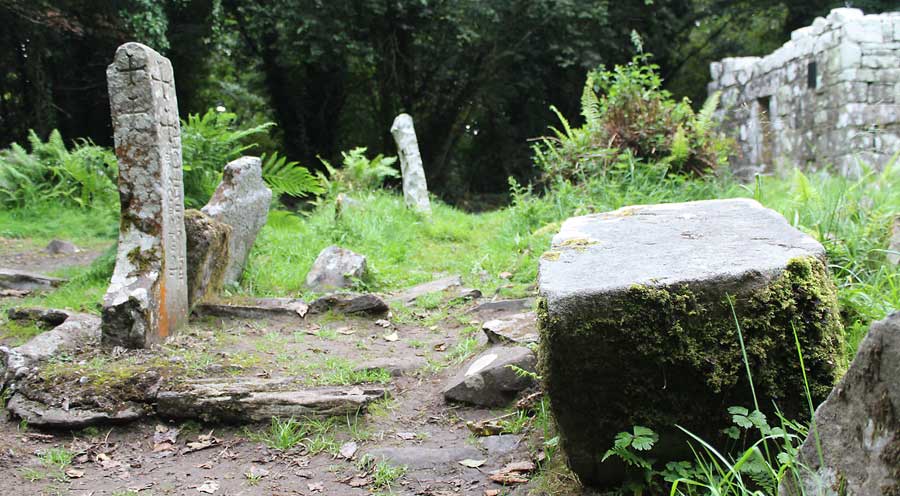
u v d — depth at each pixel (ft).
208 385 12.55
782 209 18.06
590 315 7.89
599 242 10.06
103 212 35.04
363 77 74.38
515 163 79.15
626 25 74.64
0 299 19.88
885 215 15.89
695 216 11.64
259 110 76.74
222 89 73.05
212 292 18.57
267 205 22.39
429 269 25.88
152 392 12.44
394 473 10.21
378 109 77.30
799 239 9.41
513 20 68.85
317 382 13.38
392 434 11.67
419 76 74.23
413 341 16.58
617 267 8.70
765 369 7.97
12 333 15.94
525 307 18.17
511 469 9.95
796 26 78.43
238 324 17.30
